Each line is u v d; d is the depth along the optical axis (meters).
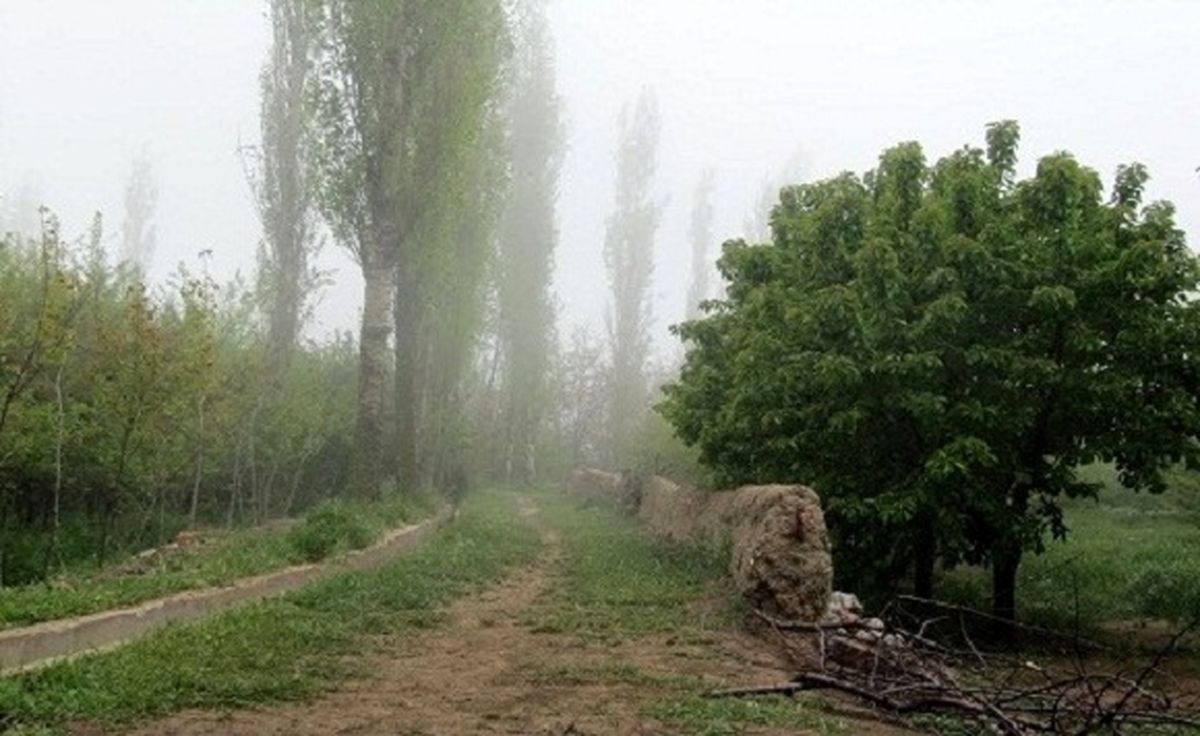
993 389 14.48
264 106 29.42
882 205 16.42
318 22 23.64
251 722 7.30
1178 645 14.05
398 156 23.53
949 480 13.87
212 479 25.31
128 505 21.41
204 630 10.34
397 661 9.91
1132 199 15.40
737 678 9.52
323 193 23.81
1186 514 25.66
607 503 37.62
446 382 36.34
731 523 15.98
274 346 26.42
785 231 19.72
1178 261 14.33
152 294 20.39
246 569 14.20
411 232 23.98
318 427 26.75
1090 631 14.98
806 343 15.64
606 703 8.31
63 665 8.13
